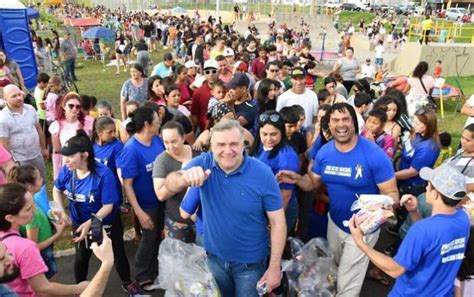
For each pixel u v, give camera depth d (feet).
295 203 12.78
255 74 32.04
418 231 8.54
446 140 18.03
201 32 60.29
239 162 8.93
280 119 11.73
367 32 116.26
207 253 10.28
